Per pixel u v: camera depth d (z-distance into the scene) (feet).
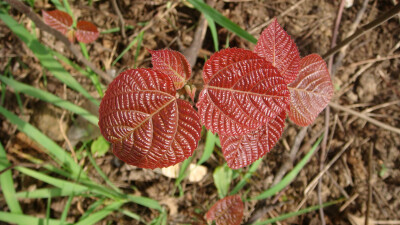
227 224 1.37
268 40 1.04
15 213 1.48
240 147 1.00
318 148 1.82
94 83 1.64
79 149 1.69
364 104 1.88
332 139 1.86
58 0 1.63
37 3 1.78
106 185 1.67
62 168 1.65
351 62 1.90
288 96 0.96
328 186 1.81
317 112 1.15
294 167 1.75
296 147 1.77
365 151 1.84
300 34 1.91
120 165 1.70
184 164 1.60
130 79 0.91
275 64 1.06
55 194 1.51
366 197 1.78
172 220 1.67
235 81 0.96
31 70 1.74
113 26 1.84
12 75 1.72
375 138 1.84
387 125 1.77
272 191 1.63
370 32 1.92
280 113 0.99
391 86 1.89
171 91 0.92
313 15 1.93
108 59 1.82
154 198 1.68
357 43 1.91
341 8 1.77
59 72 1.55
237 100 0.97
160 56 0.97
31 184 1.65
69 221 1.64
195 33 1.80
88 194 1.59
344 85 1.90
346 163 1.83
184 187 1.70
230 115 0.98
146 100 0.91
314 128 1.82
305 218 1.77
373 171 1.81
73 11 1.79
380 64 1.91
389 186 1.79
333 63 1.86
